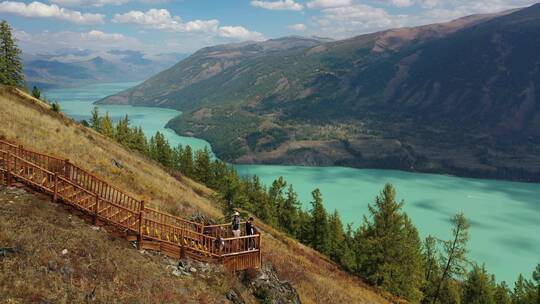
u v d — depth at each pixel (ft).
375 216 157.69
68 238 49.78
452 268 151.43
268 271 73.10
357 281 150.30
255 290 66.74
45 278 41.01
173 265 58.95
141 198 95.96
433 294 189.78
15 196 55.26
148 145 353.31
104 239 54.29
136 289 46.73
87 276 44.75
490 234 553.23
